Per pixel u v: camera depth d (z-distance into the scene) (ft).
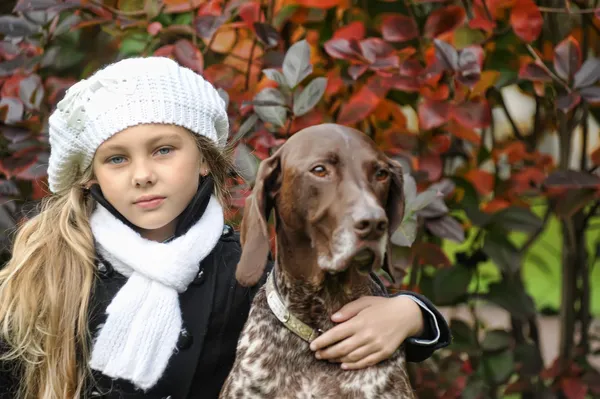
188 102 12.36
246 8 15.33
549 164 16.44
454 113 14.67
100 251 12.76
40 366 12.57
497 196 16.22
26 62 15.43
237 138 14.33
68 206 12.87
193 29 15.15
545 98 16.57
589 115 18.11
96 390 12.47
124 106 11.98
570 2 16.66
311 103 14.03
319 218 10.55
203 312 12.63
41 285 12.69
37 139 15.33
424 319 12.09
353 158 10.58
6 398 12.91
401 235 13.46
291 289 11.41
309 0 15.84
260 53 16.07
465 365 16.85
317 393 11.21
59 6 14.94
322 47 16.44
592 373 17.01
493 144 16.83
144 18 15.90
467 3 15.81
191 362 12.45
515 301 16.80
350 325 11.27
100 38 16.85
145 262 12.17
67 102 12.36
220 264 13.05
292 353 11.44
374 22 16.42
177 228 12.76
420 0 15.48
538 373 17.06
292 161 10.82
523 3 14.94
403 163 14.96
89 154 12.28
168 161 12.24
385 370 11.44
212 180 13.04
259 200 11.03
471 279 16.61
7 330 12.71
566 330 17.93
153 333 12.05
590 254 19.75
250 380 11.46
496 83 15.47
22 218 15.60
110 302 12.46
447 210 14.53
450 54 14.37
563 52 14.71
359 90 15.67
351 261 10.18
